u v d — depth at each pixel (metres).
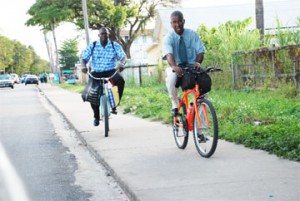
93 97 9.73
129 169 6.51
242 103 12.67
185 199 4.94
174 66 6.93
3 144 10.03
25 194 5.89
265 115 10.55
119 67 9.62
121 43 54.16
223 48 18.62
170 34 7.18
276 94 14.08
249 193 5.00
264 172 5.84
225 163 6.45
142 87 26.75
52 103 21.75
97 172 6.97
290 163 6.24
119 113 14.84
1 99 29.42
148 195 5.17
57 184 6.33
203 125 6.91
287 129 8.13
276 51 14.81
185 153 7.34
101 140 9.22
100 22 49.38
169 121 11.15
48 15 47.91
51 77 75.44
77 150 8.95
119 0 51.31
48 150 9.05
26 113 17.86
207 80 6.79
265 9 36.97
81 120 13.17
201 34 22.88
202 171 6.09
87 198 5.64
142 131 10.09
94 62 9.73
